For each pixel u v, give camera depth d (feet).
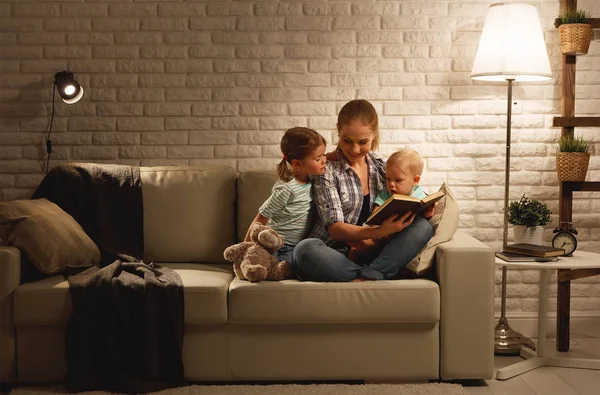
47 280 10.25
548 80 12.87
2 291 9.93
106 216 11.73
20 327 10.01
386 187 10.95
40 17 12.91
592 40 12.85
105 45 12.93
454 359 10.05
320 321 9.90
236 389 9.83
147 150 13.06
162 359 9.89
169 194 12.10
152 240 11.95
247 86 12.94
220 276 10.63
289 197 10.64
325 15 12.84
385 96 12.91
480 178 13.00
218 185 12.21
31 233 10.31
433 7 12.81
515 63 11.40
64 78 12.34
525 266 10.53
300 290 9.87
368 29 12.85
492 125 12.94
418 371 10.08
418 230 10.20
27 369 10.02
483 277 9.99
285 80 12.92
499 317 13.11
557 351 12.13
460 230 13.05
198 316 9.92
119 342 9.87
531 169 13.00
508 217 12.09
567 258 10.99
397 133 12.95
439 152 12.98
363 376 10.09
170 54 12.93
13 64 12.96
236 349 10.08
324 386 9.96
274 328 10.05
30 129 13.02
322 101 12.92
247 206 12.08
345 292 9.87
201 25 12.88
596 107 12.93
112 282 9.97
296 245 10.39
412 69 12.88
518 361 11.44
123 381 9.70
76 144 13.05
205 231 12.01
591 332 13.12
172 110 13.00
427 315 9.88
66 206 11.73
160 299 9.89
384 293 9.86
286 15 12.85
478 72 11.67
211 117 13.00
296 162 10.49
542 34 11.76
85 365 9.78
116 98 13.00
